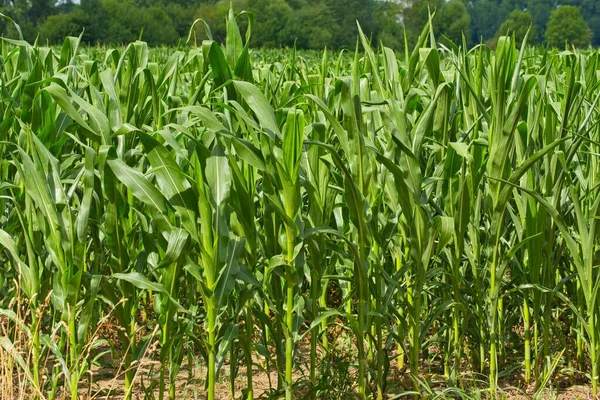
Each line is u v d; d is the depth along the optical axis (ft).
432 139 12.06
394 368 12.76
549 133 11.96
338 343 13.56
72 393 9.98
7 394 9.91
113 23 196.34
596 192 12.95
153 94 12.36
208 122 9.06
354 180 10.51
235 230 10.64
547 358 12.07
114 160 9.37
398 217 11.24
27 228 10.91
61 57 14.78
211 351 9.89
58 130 11.86
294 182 9.58
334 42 178.81
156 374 12.68
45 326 13.08
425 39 12.85
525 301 12.42
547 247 12.14
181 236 9.27
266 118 9.48
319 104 10.21
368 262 11.47
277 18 172.76
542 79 12.25
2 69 15.26
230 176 9.56
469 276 13.62
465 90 13.28
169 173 9.30
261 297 11.13
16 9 245.24
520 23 206.08
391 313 11.78
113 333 13.00
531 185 11.87
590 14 362.12
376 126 13.43
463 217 11.34
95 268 11.30
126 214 11.30
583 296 12.71
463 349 12.49
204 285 9.55
